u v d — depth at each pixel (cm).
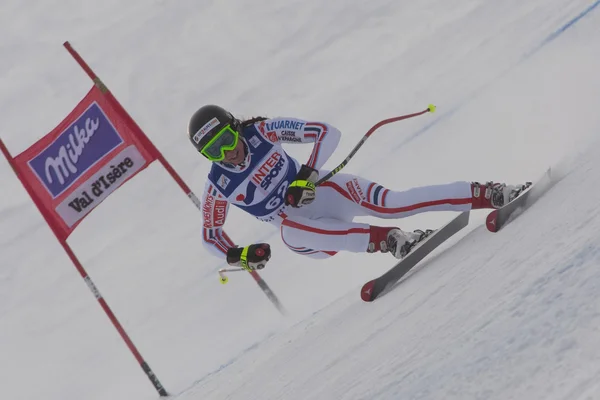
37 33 6912
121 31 6650
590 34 3259
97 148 2286
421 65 4684
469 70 4153
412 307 968
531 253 782
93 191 2295
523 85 3139
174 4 6662
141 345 3303
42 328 3938
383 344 887
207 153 1362
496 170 2556
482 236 1107
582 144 1144
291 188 1338
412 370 694
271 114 5178
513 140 2722
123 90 5944
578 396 431
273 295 2298
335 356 1020
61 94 6247
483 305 724
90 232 4469
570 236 734
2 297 4278
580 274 605
